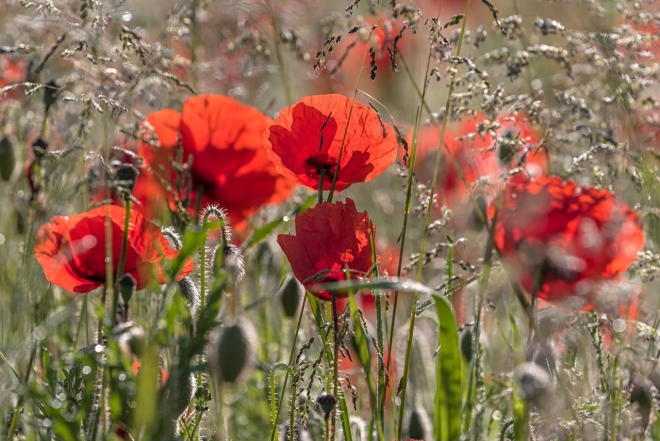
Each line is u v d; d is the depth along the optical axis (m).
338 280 1.96
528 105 2.07
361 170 2.01
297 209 1.96
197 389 1.96
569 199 1.98
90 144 2.17
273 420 1.97
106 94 2.07
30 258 2.11
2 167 2.16
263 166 2.16
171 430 1.90
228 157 2.15
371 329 2.14
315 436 2.04
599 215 1.98
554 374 1.97
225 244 1.96
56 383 2.00
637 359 2.01
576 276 1.97
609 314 2.00
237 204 2.17
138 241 2.00
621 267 1.99
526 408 1.96
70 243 2.00
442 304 1.90
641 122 2.16
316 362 1.95
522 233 1.98
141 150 2.15
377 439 1.99
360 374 2.15
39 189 2.12
